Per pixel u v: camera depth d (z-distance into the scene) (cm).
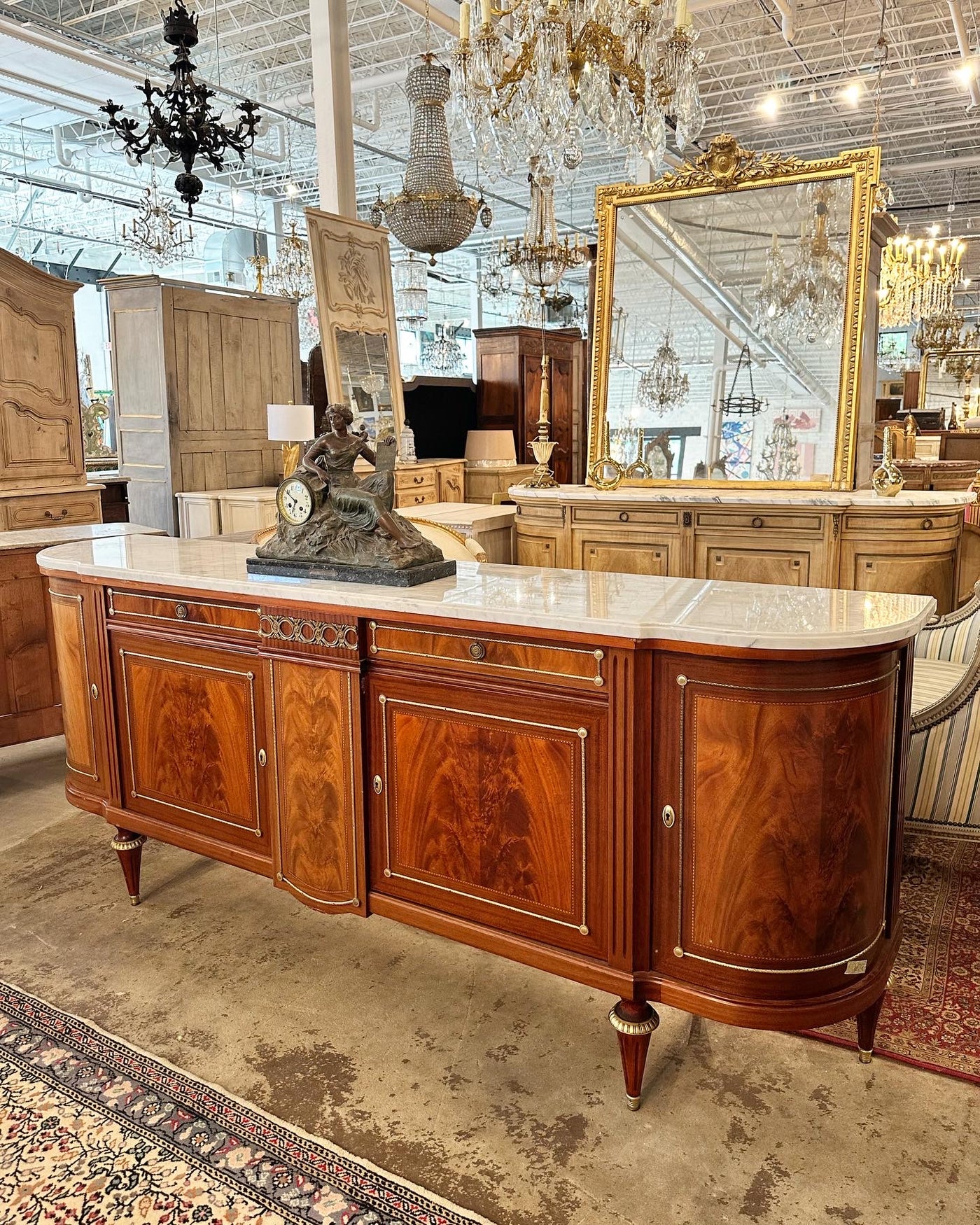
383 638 226
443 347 1588
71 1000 242
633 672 189
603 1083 210
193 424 706
